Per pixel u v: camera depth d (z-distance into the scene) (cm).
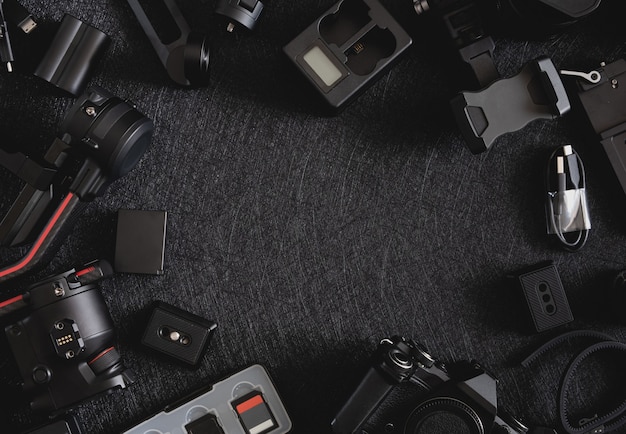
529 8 169
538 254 186
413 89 183
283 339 179
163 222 173
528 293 178
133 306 176
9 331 156
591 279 186
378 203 183
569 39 187
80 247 175
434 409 161
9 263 174
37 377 155
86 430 173
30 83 175
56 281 155
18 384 173
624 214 185
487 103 170
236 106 180
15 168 161
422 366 163
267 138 180
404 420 164
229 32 178
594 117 181
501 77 174
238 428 172
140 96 177
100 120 153
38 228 167
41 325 155
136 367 175
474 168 185
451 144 184
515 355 184
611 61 187
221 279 179
